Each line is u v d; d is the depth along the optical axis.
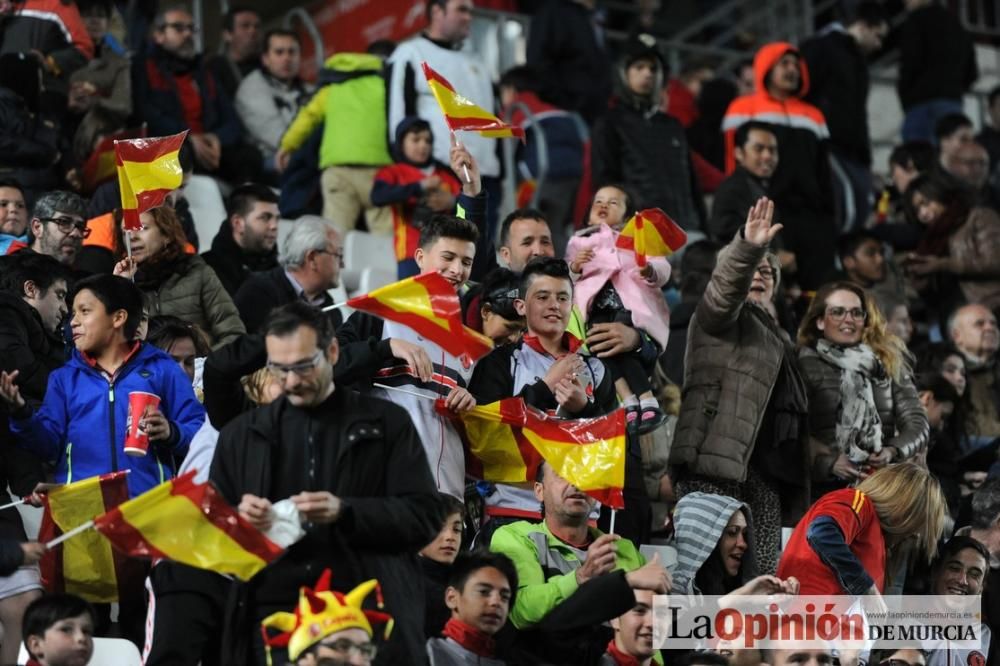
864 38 56.81
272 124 50.88
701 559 30.66
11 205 37.16
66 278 33.03
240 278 38.81
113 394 29.28
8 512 29.62
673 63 63.81
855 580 30.36
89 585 28.08
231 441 25.09
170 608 24.94
